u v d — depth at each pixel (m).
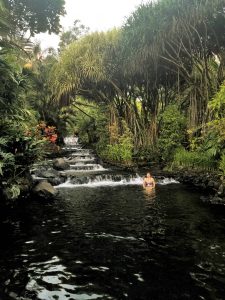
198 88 14.73
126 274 4.52
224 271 4.54
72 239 6.03
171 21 13.64
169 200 9.30
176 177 13.14
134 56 15.20
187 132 14.52
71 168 16.66
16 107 8.53
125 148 17.39
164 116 16.12
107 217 7.56
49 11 10.86
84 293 4.02
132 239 5.96
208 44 14.53
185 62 15.68
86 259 5.08
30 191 10.24
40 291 4.08
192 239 5.86
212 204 8.60
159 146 16.27
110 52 17.41
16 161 9.67
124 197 10.00
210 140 11.84
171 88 18.38
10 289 4.14
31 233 6.42
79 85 18.98
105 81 18.81
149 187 11.73
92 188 12.02
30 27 11.03
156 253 5.26
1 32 7.00
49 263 4.93
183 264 4.80
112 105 19.83
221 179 10.14
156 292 4.02
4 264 4.92
